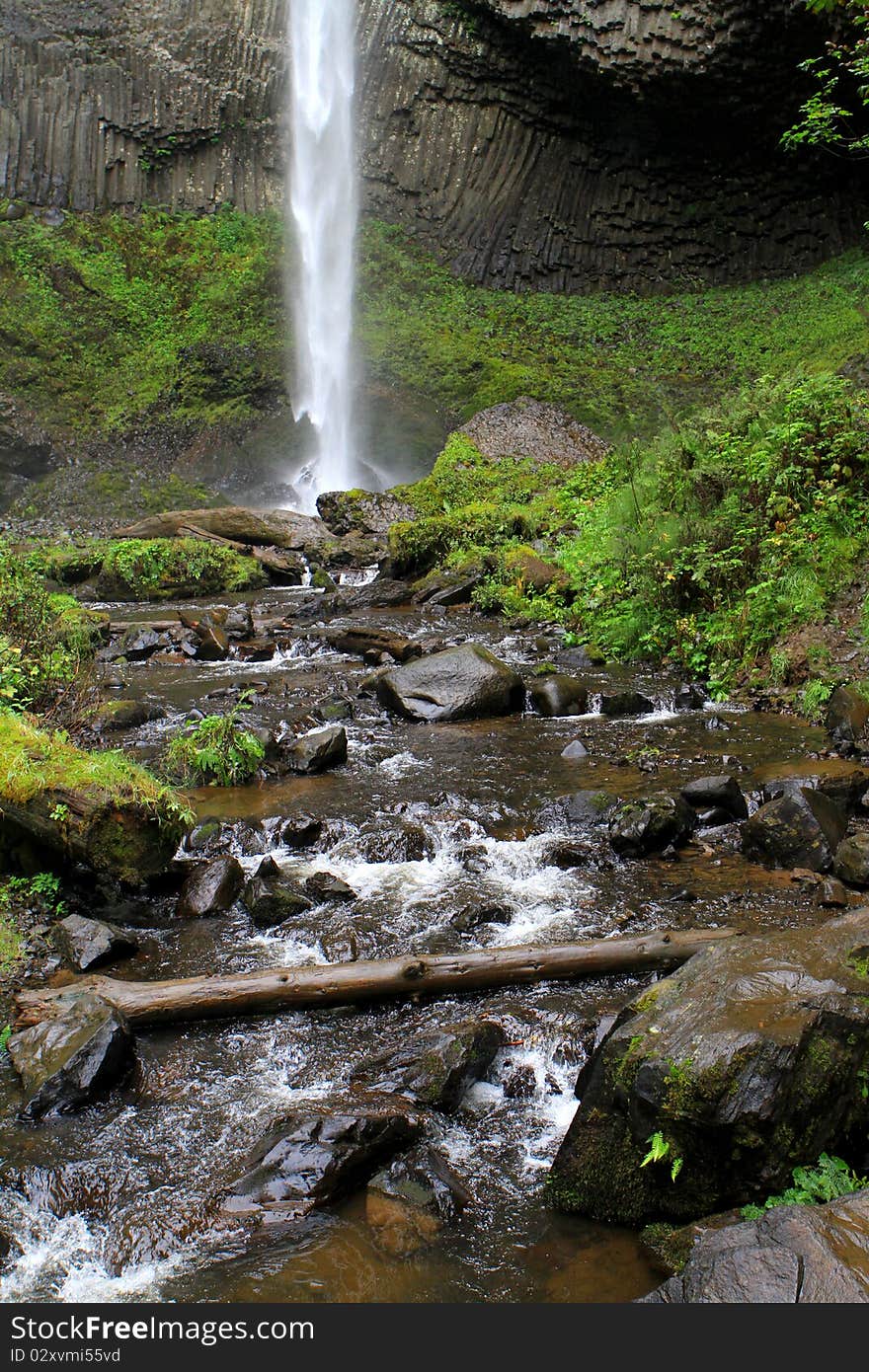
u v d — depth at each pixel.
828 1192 3.05
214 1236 3.32
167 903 5.72
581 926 5.20
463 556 15.23
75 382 25.83
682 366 25.95
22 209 28.16
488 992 4.67
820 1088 3.14
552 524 15.79
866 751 7.51
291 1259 3.22
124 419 25.42
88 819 5.51
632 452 13.48
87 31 29.06
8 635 8.53
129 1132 3.80
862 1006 3.31
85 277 27.41
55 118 28.58
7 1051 4.26
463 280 30.03
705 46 25.53
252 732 7.98
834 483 10.09
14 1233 3.37
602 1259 3.18
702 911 5.30
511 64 28.89
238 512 18.22
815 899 5.36
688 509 10.95
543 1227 3.33
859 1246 2.55
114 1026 4.14
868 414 10.45
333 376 26.53
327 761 7.80
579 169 29.88
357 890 5.77
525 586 13.62
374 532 18.16
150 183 29.64
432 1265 3.17
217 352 26.05
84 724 8.61
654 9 25.80
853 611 9.32
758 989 3.41
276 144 30.23
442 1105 3.89
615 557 11.71
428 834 6.38
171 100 29.27
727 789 6.57
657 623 10.85
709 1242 2.72
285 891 5.51
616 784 7.23
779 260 29.22
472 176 30.19
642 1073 3.25
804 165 28.25
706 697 9.59
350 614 14.09
